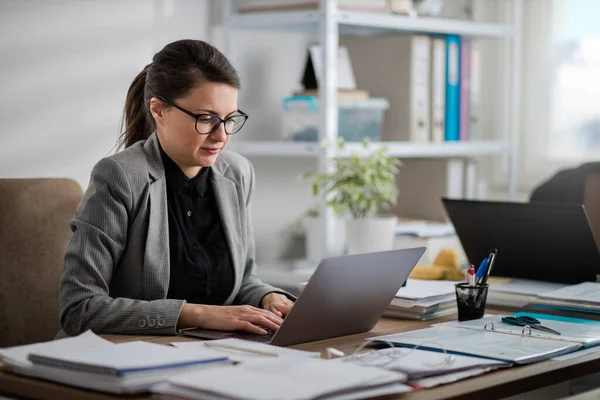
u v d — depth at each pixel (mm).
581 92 4258
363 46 3775
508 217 2385
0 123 2865
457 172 3832
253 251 2355
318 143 3246
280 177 3742
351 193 3133
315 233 3357
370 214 3480
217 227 2201
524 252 2395
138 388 1341
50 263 2348
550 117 4355
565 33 4289
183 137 2023
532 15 4371
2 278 2264
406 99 3643
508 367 1565
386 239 3145
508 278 2443
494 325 1903
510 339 1746
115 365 1355
